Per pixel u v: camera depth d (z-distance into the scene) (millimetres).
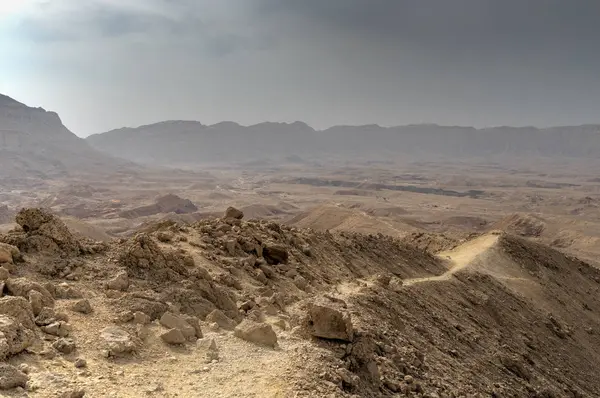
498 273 48719
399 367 16797
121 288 15359
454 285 37094
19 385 9289
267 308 18391
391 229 101562
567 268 59312
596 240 111688
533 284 47688
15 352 10383
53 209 148375
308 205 184375
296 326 17250
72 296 14094
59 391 9453
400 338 20297
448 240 65188
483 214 162750
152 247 17797
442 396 16422
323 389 12148
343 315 15805
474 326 30953
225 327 15656
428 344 22484
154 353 12664
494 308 36312
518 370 26500
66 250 16500
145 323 13914
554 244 116125
